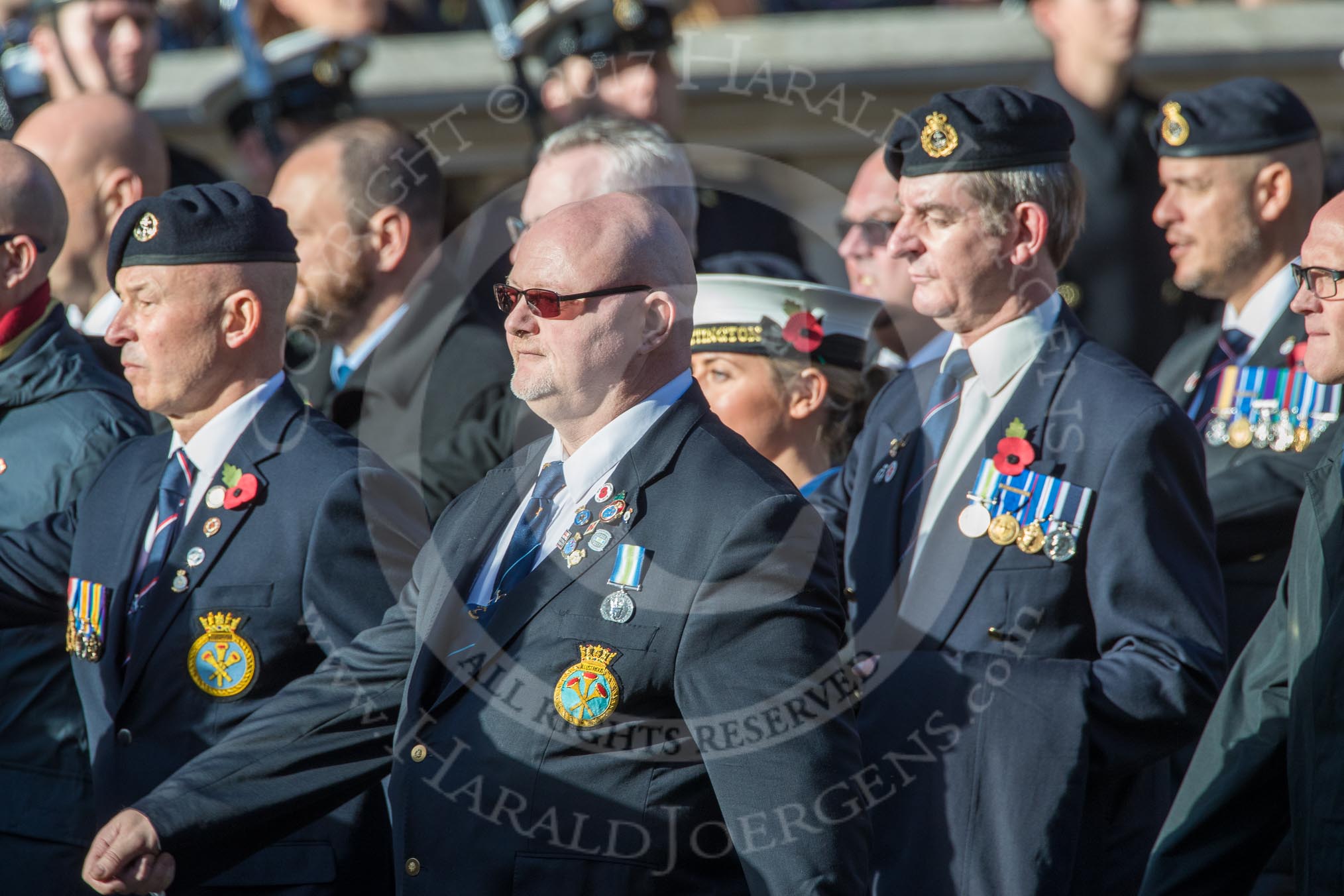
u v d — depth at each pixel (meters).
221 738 12.57
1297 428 15.35
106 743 12.93
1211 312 21.03
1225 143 16.06
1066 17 20.83
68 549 13.98
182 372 13.07
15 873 14.26
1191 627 12.04
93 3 21.77
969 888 11.85
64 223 15.30
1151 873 11.91
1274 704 11.67
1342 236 11.33
